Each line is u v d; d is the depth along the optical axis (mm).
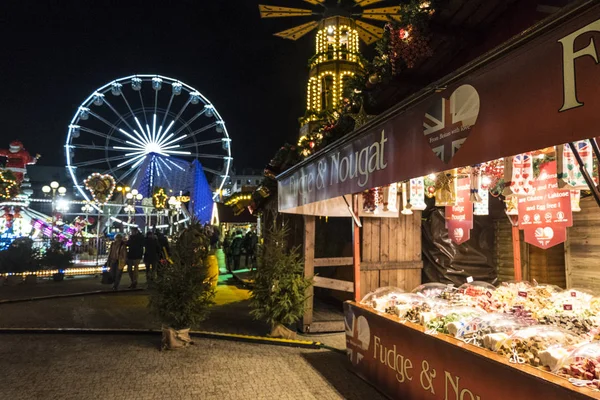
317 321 6613
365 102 5609
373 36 12602
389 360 3861
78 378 4461
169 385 4262
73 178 25859
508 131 2121
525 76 2029
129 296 10141
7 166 19984
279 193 6422
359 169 3801
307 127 10375
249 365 4887
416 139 2943
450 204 4184
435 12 3840
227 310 8281
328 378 4445
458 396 2939
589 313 3305
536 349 2590
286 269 6066
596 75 1682
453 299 4086
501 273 6684
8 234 18703
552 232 3582
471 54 4258
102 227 26953
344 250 8484
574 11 1758
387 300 4406
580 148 2740
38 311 8203
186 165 31062
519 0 3656
